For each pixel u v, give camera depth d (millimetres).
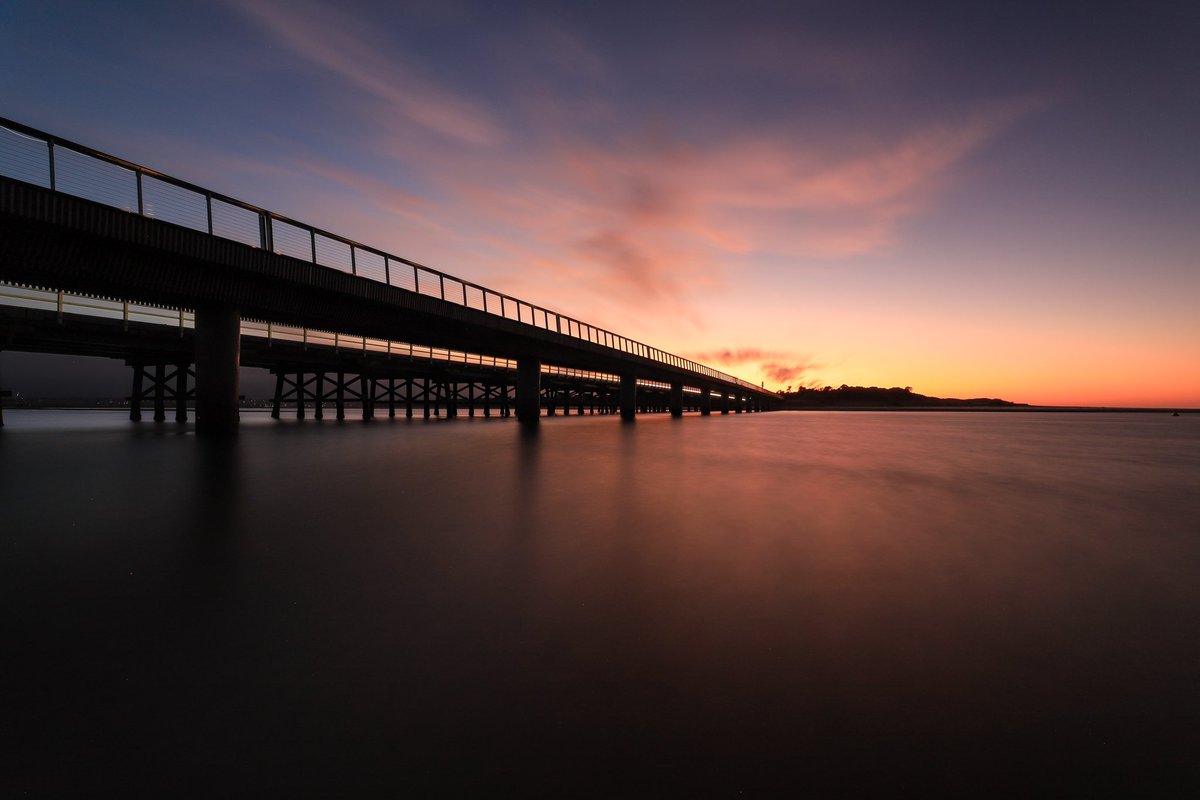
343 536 6785
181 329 29047
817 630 4070
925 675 3391
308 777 2406
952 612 4480
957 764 2527
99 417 50062
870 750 2629
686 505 9289
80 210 17359
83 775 2406
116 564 5508
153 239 19172
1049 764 2537
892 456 20047
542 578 5227
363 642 3762
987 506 9695
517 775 2424
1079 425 74062
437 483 11359
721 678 3316
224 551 6020
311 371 48031
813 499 10133
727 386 103000
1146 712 2992
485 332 37938
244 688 3141
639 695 3109
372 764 2492
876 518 8422
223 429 23016
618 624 4137
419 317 32062
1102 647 3834
